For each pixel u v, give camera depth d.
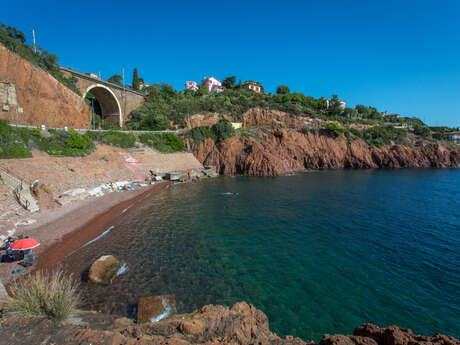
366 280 16.03
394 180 57.56
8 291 12.99
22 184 26.98
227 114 91.44
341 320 12.44
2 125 34.34
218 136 76.25
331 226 26.16
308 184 52.12
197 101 93.56
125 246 20.53
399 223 27.16
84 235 22.19
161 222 26.98
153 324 8.33
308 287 15.25
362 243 21.84
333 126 88.69
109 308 12.67
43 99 46.38
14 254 16.25
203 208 32.91
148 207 33.00
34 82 44.62
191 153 73.75
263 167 67.00
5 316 7.75
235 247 20.88
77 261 17.50
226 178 61.91
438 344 6.51
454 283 15.63
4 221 20.62
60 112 50.38
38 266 16.25
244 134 77.31
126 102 77.75
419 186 49.56
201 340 7.63
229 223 26.94
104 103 75.69
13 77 41.03
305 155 82.75
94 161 46.12
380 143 94.31
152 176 55.09
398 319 12.49
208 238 22.70
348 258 19.05
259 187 48.62
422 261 18.58
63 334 7.05
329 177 62.75
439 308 13.29
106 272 15.51
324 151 85.38
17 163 31.31
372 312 13.02
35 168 32.62
